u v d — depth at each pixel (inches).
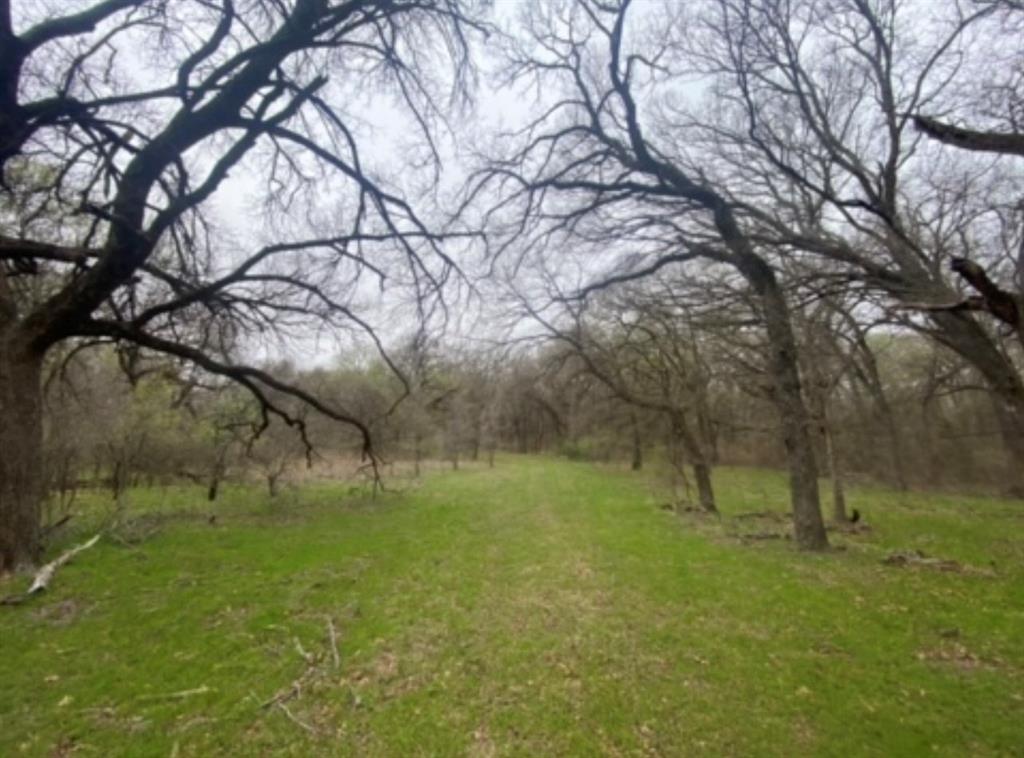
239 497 874.1
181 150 400.8
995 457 1050.1
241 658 268.7
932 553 477.1
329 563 463.8
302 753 192.4
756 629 299.6
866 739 194.7
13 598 333.4
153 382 810.2
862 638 284.4
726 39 421.7
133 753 191.5
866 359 993.5
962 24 349.7
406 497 906.7
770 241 403.2
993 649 268.5
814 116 456.4
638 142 474.3
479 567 450.9
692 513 724.0
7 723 208.5
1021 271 210.2
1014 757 183.5
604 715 214.8
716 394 1256.2
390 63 427.5
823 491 973.8
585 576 416.2
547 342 751.7
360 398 1266.0
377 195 474.3
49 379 593.3
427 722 212.2
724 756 187.2
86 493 867.4
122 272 385.7
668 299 574.9
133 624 310.0
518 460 1811.0
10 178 431.5
